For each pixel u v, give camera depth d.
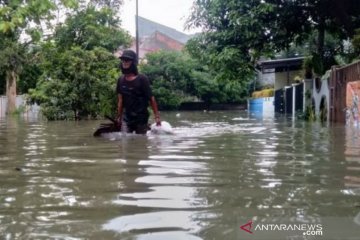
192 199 2.54
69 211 2.29
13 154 4.86
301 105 19.44
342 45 18.88
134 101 7.75
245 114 22.50
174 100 36.38
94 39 24.36
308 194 2.64
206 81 37.81
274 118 16.92
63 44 23.69
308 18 17.70
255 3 16.64
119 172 3.50
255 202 2.45
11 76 24.44
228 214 2.20
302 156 4.55
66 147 5.57
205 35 17.72
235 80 17.80
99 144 5.90
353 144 5.92
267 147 5.48
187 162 4.07
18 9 7.04
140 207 2.37
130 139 6.67
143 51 47.19
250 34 16.56
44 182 3.10
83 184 3.01
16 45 21.27
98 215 2.21
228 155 4.62
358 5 16.12
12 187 2.93
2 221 2.11
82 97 16.88
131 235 1.90
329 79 14.33
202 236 1.87
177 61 37.38
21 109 24.78
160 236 1.88
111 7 26.11
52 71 17.55
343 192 2.70
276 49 18.62
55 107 16.69
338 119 13.41
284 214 2.18
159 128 7.84
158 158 4.37
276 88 28.73
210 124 11.93
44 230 1.97
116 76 17.11
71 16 23.72
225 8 17.06
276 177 3.25
